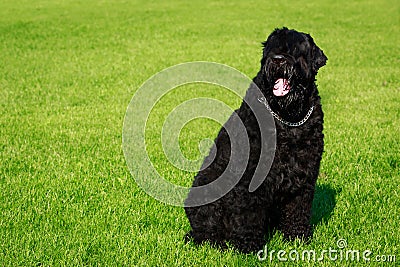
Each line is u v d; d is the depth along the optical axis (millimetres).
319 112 7004
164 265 7062
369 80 20188
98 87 19844
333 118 15016
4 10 40969
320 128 6969
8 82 20766
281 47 6980
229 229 7305
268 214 7434
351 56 24828
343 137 12898
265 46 7242
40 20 36844
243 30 32375
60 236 7961
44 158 11789
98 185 10023
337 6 40812
